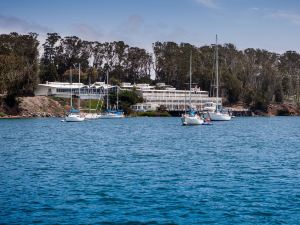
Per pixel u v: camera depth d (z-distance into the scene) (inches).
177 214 1344.7
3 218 1301.7
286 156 2657.5
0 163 2337.6
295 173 2020.2
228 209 1396.4
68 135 4394.7
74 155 2699.3
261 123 7367.1
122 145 3341.5
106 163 2338.8
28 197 1537.9
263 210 1386.6
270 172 2044.8
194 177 1911.9
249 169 2130.9
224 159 2506.2
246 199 1515.7
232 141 3710.6
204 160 2460.6
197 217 1317.7
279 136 4384.8
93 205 1439.5
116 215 1334.9
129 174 1984.5
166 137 4116.6
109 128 5585.6
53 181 1817.2
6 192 1612.9
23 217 1311.5
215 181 1822.1
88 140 3801.7
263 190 1652.3
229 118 7549.2
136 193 1599.4
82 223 1262.3
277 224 1258.6
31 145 3336.6
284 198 1530.5
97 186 1718.8
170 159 2504.9
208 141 3686.0
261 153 2815.0
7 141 3676.2
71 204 1450.5
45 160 2461.9
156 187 1701.5
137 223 1266.0
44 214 1341.0
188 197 1542.8
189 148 3110.2
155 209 1396.4
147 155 2696.9
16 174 1985.7
